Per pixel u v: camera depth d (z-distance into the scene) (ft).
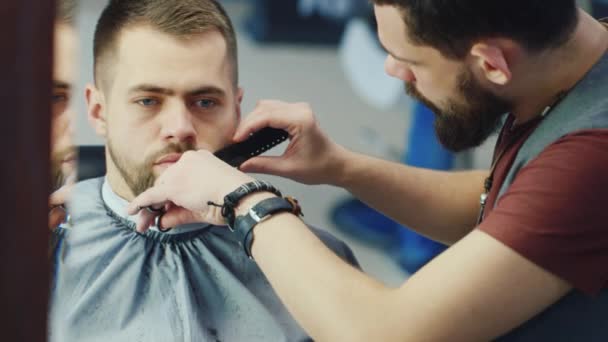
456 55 3.10
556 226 2.83
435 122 3.59
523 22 2.94
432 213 4.41
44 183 1.61
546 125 3.16
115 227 3.95
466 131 3.45
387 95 9.02
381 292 3.00
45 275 1.66
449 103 3.36
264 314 3.91
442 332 2.90
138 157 3.88
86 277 3.81
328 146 4.25
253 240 3.22
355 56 9.30
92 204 3.97
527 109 3.35
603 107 2.99
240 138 4.01
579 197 2.82
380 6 3.19
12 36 1.52
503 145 3.60
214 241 4.05
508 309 2.90
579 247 2.85
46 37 1.56
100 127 3.97
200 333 3.81
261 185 3.31
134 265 3.90
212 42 3.80
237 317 3.90
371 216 10.18
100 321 3.75
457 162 8.89
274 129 4.08
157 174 3.89
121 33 3.73
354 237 9.89
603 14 7.89
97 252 3.87
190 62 3.76
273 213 3.21
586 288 2.89
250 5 18.51
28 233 1.61
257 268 4.08
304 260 3.06
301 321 3.08
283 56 16.01
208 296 3.93
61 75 2.45
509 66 3.10
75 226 3.88
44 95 1.58
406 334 2.90
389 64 3.49
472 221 4.42
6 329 1.62
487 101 3.30
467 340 2.93
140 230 3.77
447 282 2.89
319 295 3.01
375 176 4.33
